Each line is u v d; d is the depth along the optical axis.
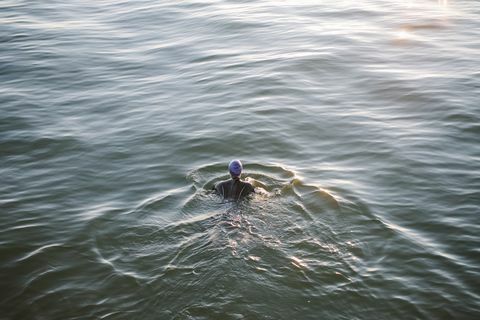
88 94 14.59
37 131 12.30
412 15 21.55
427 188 9.30
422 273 6.96
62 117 13.12
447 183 9.45
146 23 21.78
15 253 7.80
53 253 7.76
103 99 14.19
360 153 10.74
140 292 6.66
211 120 12.55
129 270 7.14
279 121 12.33
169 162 10.67
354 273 6.88
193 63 16.72
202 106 13.41
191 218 8.32
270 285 6.52
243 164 10.43
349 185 9.45
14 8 25.27
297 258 7.08
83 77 15.95
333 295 6.43
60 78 15.93
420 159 10.36
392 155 10.58
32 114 13.31
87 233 8.22
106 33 20.59
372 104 13.12
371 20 20.97
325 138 11.48
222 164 10.48
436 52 16.75
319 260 7.09
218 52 17.62
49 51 18.55
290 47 17.75
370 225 8.09
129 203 9.14
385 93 13.73
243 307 6.16
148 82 15.30
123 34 20.38
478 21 20.23
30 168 10.66
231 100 13.68
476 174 9.71
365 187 9.39
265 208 8.43
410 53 16.77
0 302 6.78
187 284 6.61
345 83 14.52
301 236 7.64
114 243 7.89
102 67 16.78
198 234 7.75
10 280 7.20
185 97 14.06
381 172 9.94
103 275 7.12
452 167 10.02
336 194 9.09
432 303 6.38
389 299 6.43
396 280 6.79
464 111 12.37
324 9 23.03
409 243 7.64
